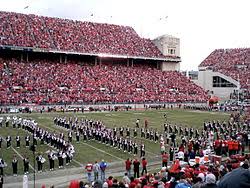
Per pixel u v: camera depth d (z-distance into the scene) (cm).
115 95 8700
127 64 10900
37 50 9062
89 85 8769
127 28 11944
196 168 1755
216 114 7394
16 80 8006
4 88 7619
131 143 3700
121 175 2739
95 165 2616
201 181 1157
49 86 8206
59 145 3588
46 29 9962
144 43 11456
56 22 10488
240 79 10762
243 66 11850
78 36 10269
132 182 1488
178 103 9256
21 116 6400
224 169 1545
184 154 2855
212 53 13400
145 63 11325
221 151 3116
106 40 10694
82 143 4097
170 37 11500
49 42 9469
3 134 4556
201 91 10206
